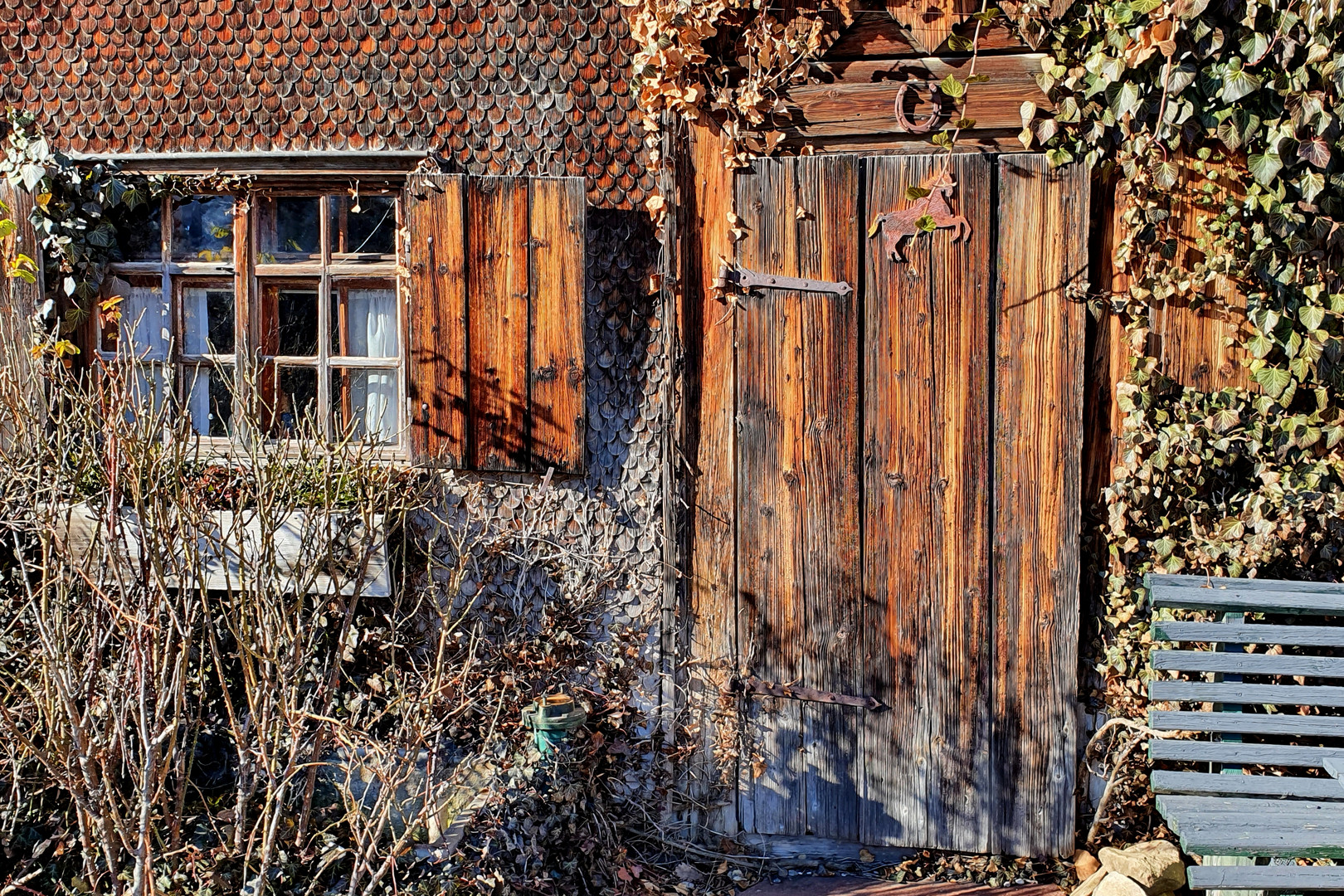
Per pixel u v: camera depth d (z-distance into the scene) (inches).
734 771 155.6
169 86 164.9
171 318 171.3
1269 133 135.6
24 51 167.0
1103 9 138.2
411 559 161.8
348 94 161.6
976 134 146.4
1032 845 148.5
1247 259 139.8
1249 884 111.7
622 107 157.1
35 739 143.3
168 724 142.8
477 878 135.6
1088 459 147.1
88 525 154.6
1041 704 146.9
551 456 156.5
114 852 126.9
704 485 154.2
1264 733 126.6
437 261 155.9
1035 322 143.6
